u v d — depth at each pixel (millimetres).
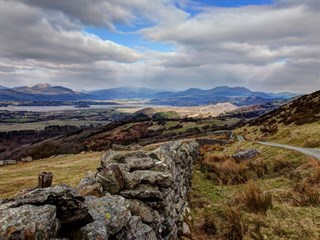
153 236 7121
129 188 8094
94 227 5184
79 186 7539
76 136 152625
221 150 40375
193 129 141875
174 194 10742
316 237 9500
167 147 13672
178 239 9820
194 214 12508
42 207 4406
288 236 9734
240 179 19047
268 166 23438
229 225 10805
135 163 9383
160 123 163500
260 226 10531
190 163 19875
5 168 33938
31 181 20828
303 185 15000
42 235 4047
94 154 45406
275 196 14117
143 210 7590
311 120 52531
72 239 4922
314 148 30703
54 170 25859
